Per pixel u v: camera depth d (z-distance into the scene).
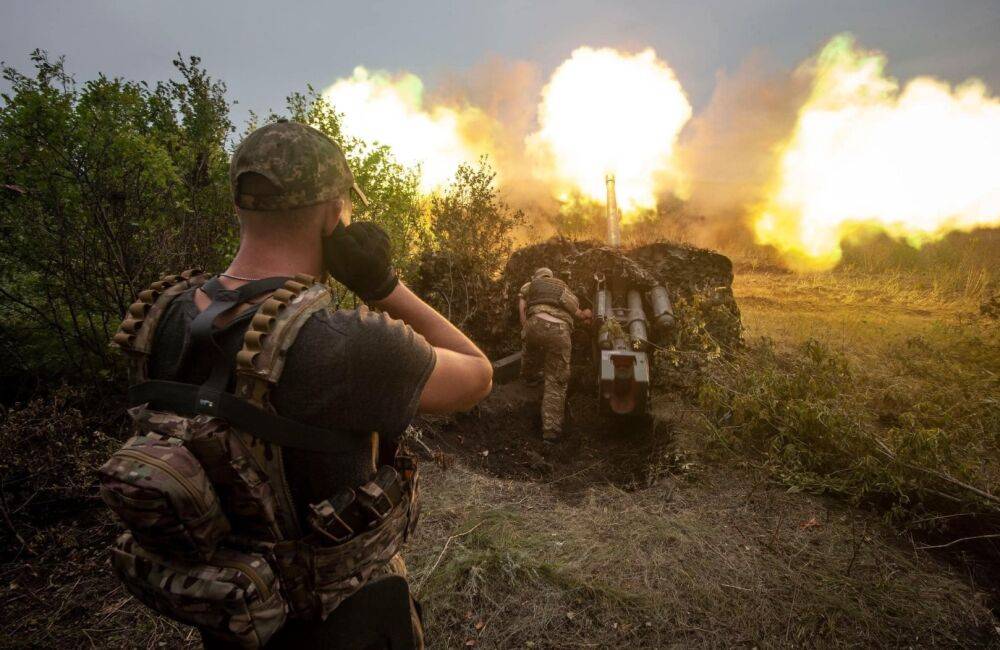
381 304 1.01
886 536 2.70
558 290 4.45
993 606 2.29
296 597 0.86
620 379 4.07
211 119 3.54
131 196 3.12
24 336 3.19
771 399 3.44
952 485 2.91
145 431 0.81
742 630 2.15
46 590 2.22
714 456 3.42
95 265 3.13
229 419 0.77
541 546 2.58
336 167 0.93
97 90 3.06
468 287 4.93
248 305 0.85
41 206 2.99
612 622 2.18
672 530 2.70
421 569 2.39
